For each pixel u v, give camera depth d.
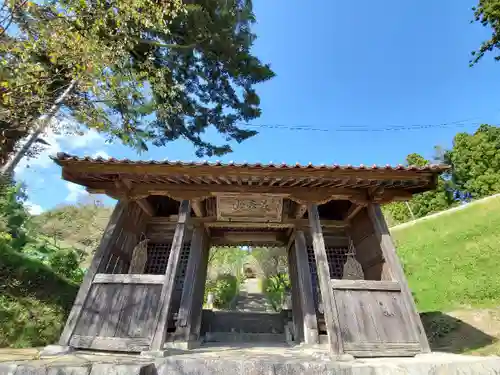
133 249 6.48
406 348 4.29
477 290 8.55
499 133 22.31
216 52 10.47
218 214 7.18
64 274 8.71
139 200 6.39
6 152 5.52
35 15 4.74
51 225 16.25
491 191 21.17
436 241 13.04
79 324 4.48
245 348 5.80
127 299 4.68
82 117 5.98
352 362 3.79
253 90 12.00
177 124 11.34
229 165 4.94
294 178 5.19
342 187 5.91
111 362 3.49
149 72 8.70
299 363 3.58
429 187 5.49
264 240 8.69
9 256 7.14
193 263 6.97
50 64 5.57
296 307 7.26
